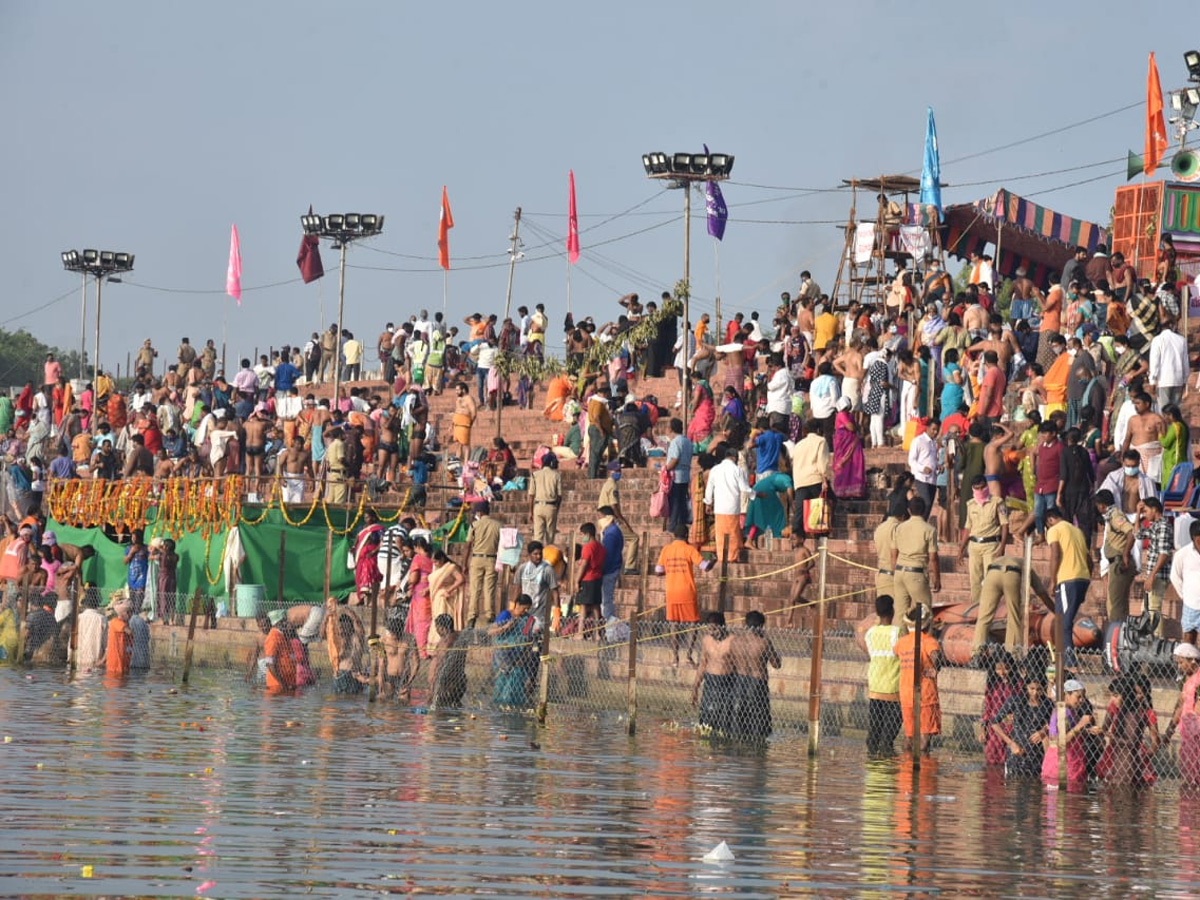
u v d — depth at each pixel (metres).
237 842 44.03
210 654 111.31
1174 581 67.12
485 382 155.00
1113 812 53.84
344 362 182.62
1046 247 157.50
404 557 107.19
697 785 57.34
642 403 126.62
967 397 102.62
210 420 150.12
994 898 40.28
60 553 113.56
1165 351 91.69
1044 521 74.19
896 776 60.75
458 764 61.62
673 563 83.75
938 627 74.25
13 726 70.62
